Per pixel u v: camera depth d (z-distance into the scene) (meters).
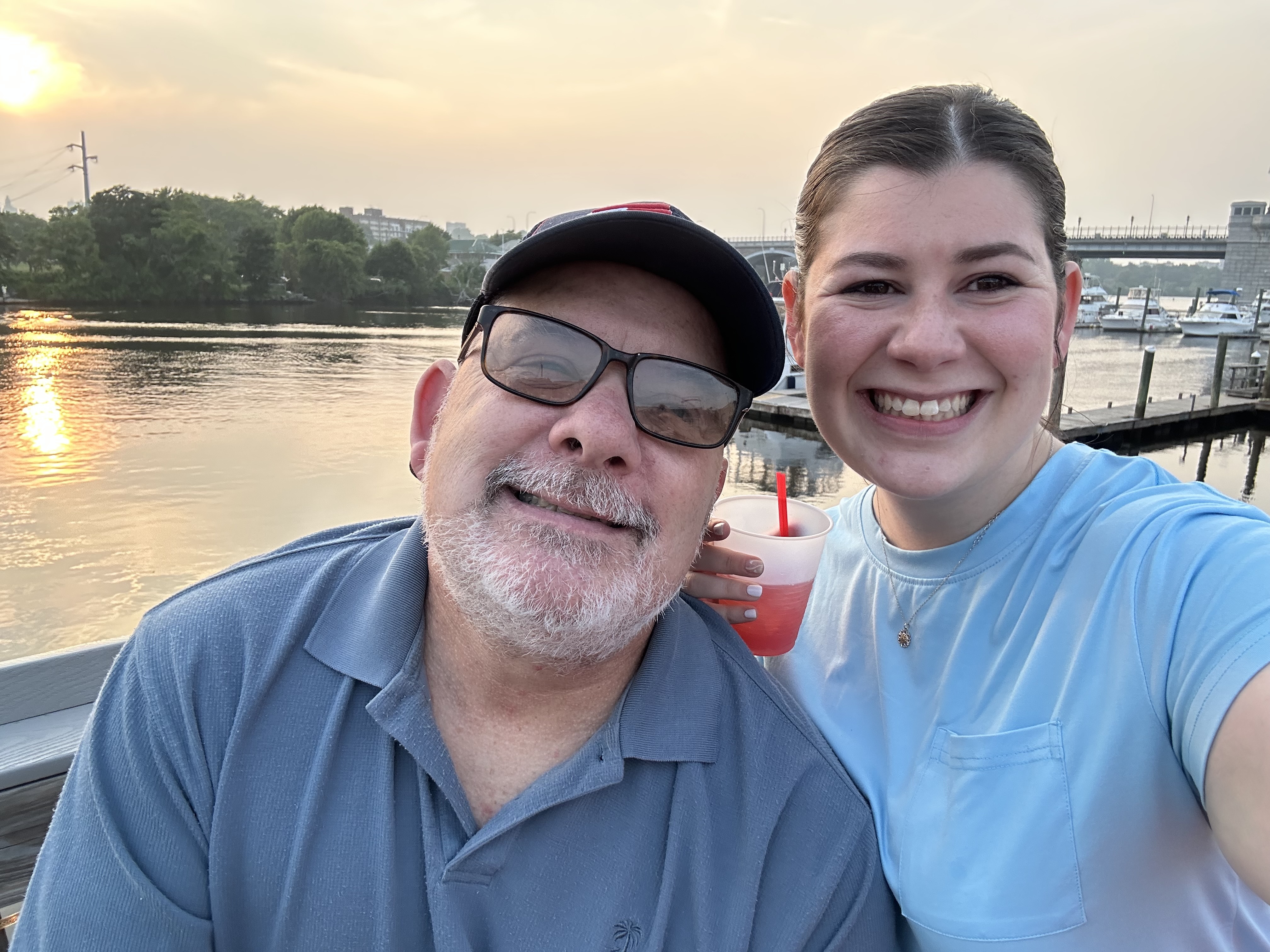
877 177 0.53
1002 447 0.54
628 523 0.48
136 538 4.68
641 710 0.50
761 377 0.56
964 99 0.54
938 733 0.53
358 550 0.56
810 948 0.50
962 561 0.56
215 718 0.48
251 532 4.86
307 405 9.21
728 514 0.69
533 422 0.49
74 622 3.58
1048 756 0.47
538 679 0.50
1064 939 0.46
